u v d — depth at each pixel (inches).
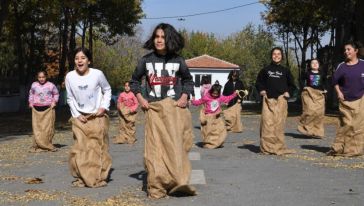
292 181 330.6
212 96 518.0
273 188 309.4
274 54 472.4
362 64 434.6
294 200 277.7
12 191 311.6
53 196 294.4
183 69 296.8
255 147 518.6
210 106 515.8
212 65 2559.1
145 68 298.5
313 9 1521.9
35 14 1267.2
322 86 601.3
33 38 1387.8
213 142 511.5
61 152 504.1
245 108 1374.3
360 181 328.5
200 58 2608.3
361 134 434.6
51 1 1082.1
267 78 463.8
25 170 390.0
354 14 1067.9
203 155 459.2
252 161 420.2
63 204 275.7
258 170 374.3
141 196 291.6
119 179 346.6
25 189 317.1
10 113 1237.7
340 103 438.0
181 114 286.7
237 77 719.7
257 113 1128.2
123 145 564.4
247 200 278.5
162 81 295.4
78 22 1476.4
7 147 546.3
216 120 515.5
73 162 324.5
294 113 1103.0
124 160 438.9
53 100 519.8
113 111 1331.2
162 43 294.5
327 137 607.8
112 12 1625.2
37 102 517.0
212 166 394.0
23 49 1422.2
